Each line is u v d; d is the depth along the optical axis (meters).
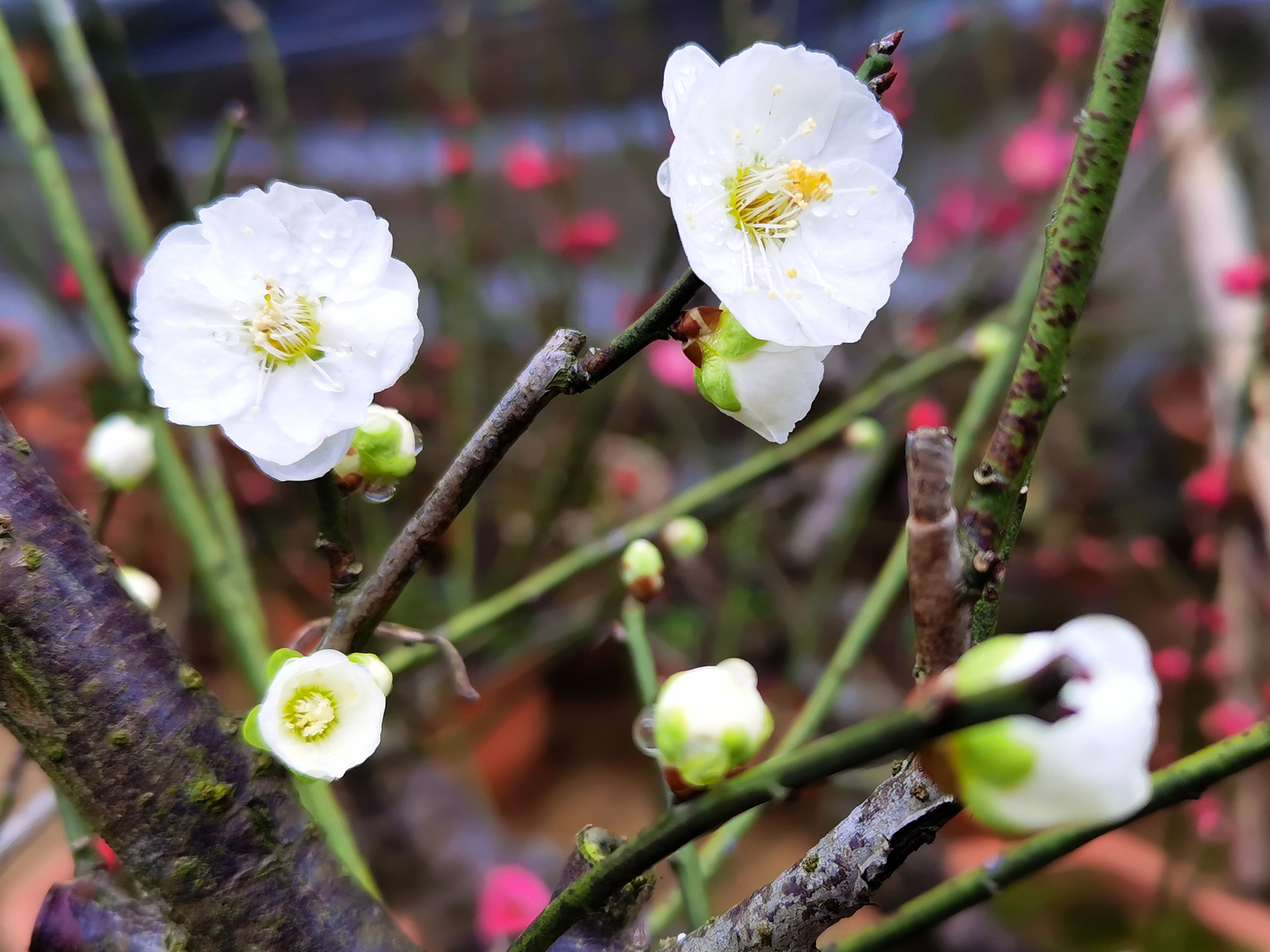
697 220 0.13
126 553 0.39
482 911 0.27
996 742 0.10
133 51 0.47
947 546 0.11
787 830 0.37
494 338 0.45
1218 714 0.30
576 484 0.37
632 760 0.41
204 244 0.13
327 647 0.13
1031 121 0.43
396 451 0.14
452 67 0.42
